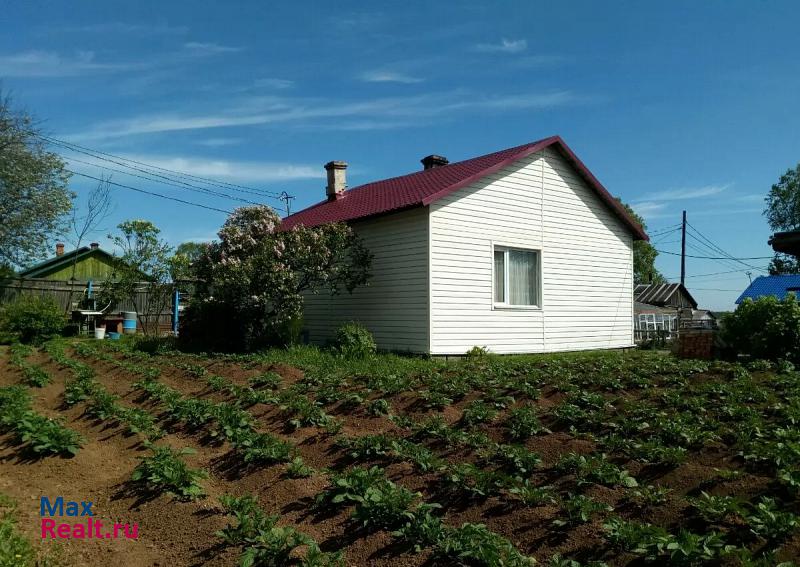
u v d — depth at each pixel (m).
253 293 13.27
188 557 4.68
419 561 4.32
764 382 8.77
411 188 15.83
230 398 9.32
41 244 28.67
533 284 15.52
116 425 8.20
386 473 6.05
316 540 4.81
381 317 14.45
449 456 6.47
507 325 14.69
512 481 5.41
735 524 4.41
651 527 4.34
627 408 7.68
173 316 23.12
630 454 6.08
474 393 8.75
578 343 16.36
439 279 13.37
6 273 23.62
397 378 9.60
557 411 7.51
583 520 4.70
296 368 11.21
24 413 8.11
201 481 6.06
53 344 16.91
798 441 5.89
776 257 54.00
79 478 6.52
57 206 28.50
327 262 13.77
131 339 18.23
